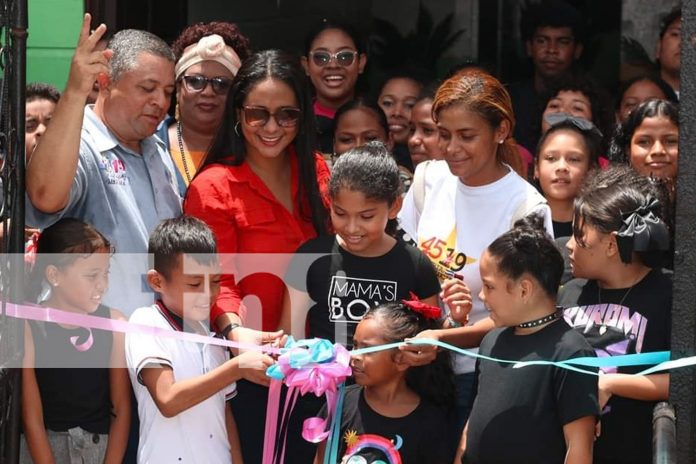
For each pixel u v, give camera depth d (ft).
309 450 16.43
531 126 25.38
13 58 14.39
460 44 30.32
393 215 16.14
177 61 20.42
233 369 14.76
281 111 16.66
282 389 16.48
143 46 16.83
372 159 15.62
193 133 20.24
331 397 15.26
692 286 13.25
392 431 15.01
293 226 17.08
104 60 15.31
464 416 16.29
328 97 23.40
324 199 17.39
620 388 14.35
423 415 15.19
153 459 15.24
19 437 14.62
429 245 17.43
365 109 21.31
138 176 17.20
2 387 14.16
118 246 16.58
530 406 13.80
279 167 17.31
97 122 16.85
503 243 14.29
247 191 16.85
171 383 14.99
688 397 13.32
